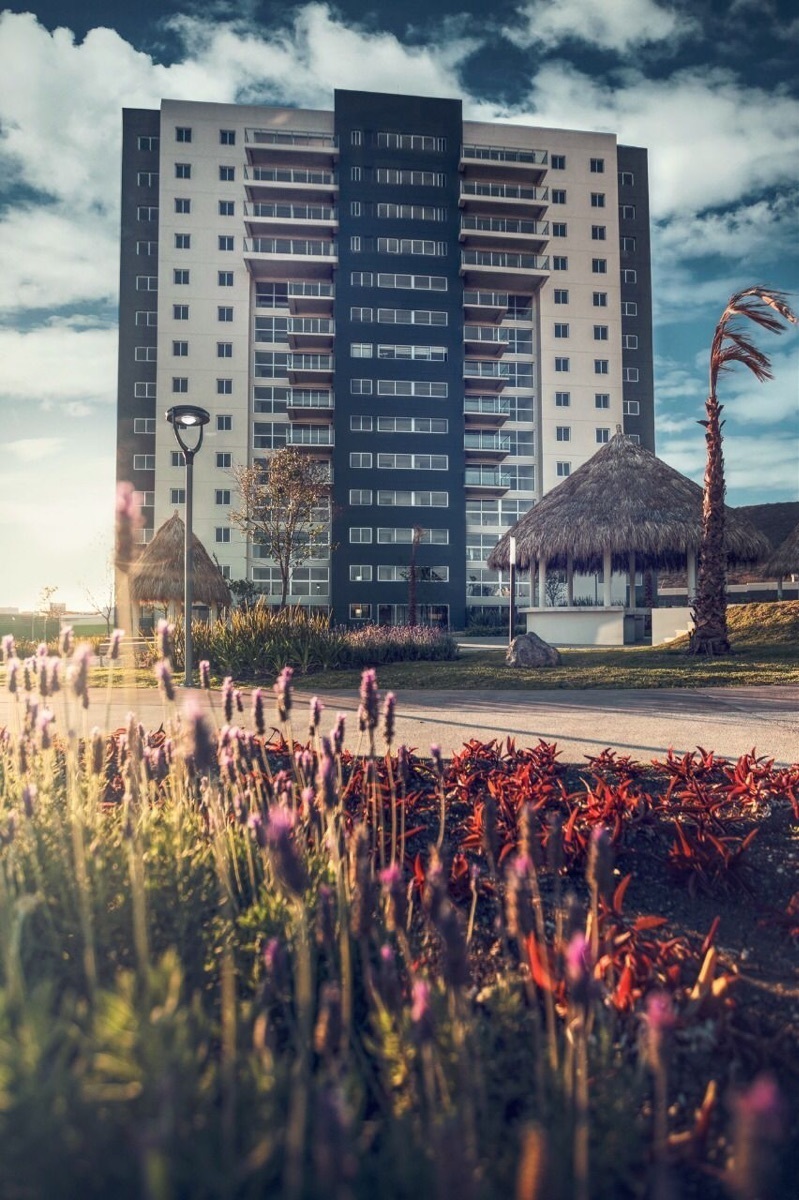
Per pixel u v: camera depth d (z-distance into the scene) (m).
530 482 65.69
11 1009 1.50
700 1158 1.73
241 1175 1.20
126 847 2.49
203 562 24.00
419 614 60.53
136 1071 1.31
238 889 2.78
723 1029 2.26
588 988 1.47
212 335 61.81
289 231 62.41
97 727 2.62
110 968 2.16
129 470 61.38
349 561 60.72
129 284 62.53
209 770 2.93
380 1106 1.87
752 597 42.41
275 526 54.12
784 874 3.37
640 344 68.38
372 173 63.00
